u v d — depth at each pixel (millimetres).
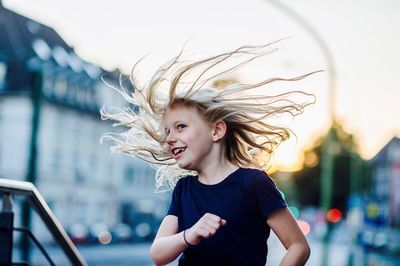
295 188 115750
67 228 47625
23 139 48281
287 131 2748
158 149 2824
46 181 51125
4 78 49094
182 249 2445
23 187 2838
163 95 2646
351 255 33000
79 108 55031
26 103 48594
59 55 53312
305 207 114812
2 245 2777
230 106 2594
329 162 24531
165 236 2648
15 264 3025
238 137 2723
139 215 62656
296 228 2576
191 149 2600
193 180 2709
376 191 101312
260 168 2795
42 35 53125
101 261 28719
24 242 16594
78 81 54500
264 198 2559
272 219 2553
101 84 57344
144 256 33688
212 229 2371
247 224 2553
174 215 2688
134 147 2836
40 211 2922
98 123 57875
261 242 2582
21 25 51875
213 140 2617
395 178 82000
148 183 65750
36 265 23094
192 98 2584
